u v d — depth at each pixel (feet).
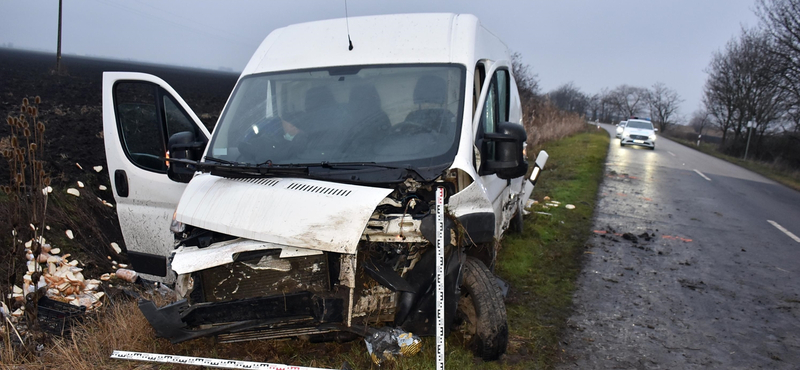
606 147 89.81
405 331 11.71
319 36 15.11
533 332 15.07
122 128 15.57
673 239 27.32
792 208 41.22
